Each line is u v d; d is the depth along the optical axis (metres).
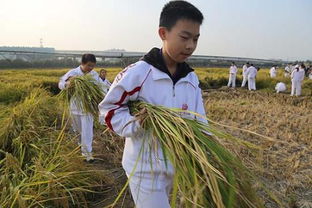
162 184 2.16
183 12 2.03
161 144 2.08
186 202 1.88
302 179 4.82
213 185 1.83
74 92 4.70
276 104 12.55
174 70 2.25
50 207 3.43
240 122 8.86
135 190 2.23
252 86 20.25
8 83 11.89
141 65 2.18
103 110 2.24
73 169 3.92
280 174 4.85
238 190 1.96
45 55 45.59
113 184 4.37
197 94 2.42
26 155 4.40
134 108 2.21
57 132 5.01
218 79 22.31
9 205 3.17
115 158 5.11
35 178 3.53
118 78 2.20
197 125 2.14
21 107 5.37
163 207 2.18
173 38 2.08
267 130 7.65
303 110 11.12
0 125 4.96
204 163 1.88
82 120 5.00
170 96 2.23
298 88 17.44
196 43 2.12
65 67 45.22
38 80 14.04
